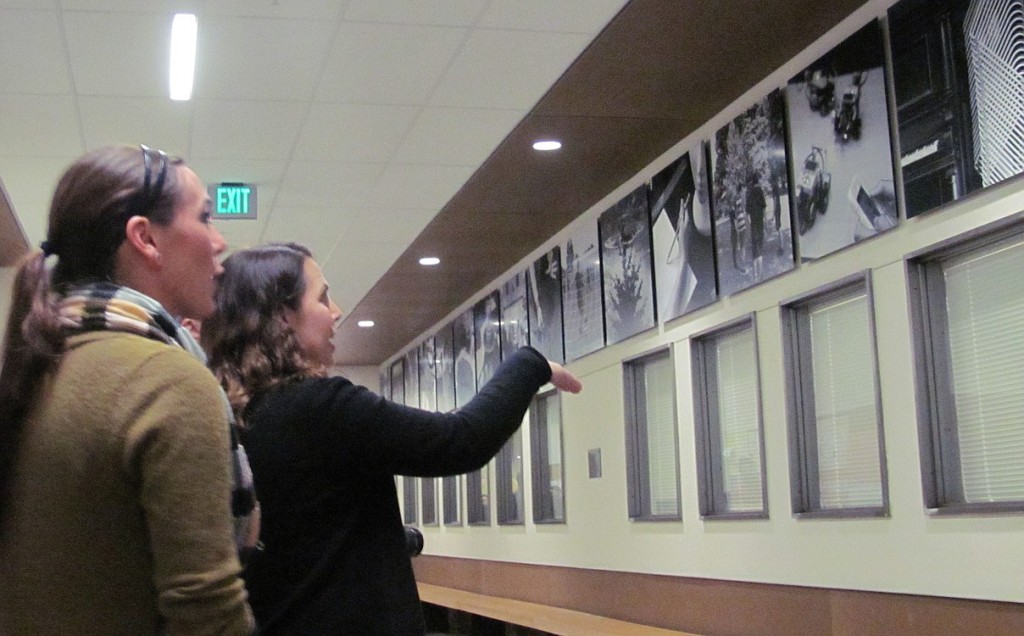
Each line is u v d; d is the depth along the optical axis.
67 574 1.05
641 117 6.73
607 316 8.42
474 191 8.14
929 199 4.78
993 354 4.68
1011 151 4.27
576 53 5.70
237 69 5.72
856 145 5.32
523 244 9.97
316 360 1.67
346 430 1.48
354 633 1.46
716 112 6.70
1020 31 4.20
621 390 8.23
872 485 5.47
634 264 7.91
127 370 1.07
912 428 4.97
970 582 4.60
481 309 11.98
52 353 1.09
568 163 7.57
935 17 4.75
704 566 6.96
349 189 7.97
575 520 9.22
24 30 5.16
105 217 1.18
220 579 1.03
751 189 6.29
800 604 5.87
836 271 5.51
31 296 1.11
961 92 4.58
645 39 5.54
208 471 1.05
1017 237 4.51
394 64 5.75
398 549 1.54
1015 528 4.37
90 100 6.05
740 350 6.80
